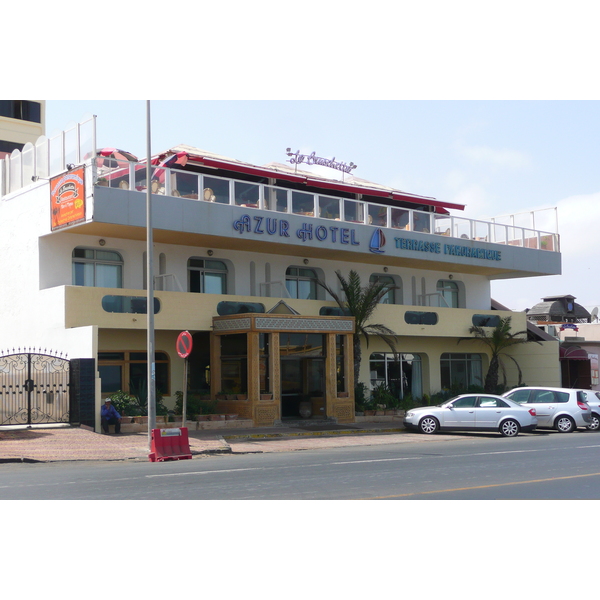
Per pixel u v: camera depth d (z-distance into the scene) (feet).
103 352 82.58
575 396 89.10
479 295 123.54
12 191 87.71
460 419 82.43
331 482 41.88
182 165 89.97
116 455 59.21
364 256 100.89
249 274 96.37
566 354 124.06
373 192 107.45
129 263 86.74
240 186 87.97
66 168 78.18
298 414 90.33
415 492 38.01
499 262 113.19
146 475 45.50
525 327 122.11
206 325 85.81
